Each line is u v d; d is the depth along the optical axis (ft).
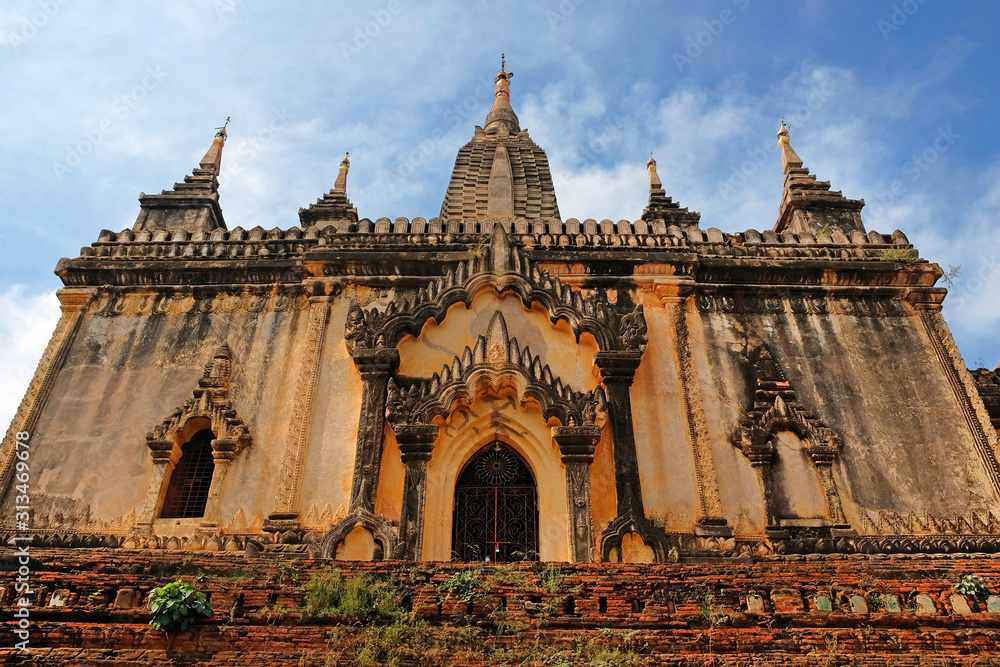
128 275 63.16
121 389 58.08
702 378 58.13
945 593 38.86
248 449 55.16
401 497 51.13
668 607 37.27
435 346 57.00
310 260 61.77
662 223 66.44
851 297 62.90
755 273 63.10
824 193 71.36
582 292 61.67
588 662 34.32
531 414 53.57
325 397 56.24
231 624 36.17
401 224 65.77
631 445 52.49
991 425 56.49
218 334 60.59
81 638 35.29
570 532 48.55
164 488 53.98
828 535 51.62
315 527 50.90
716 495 52.75
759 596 37.99
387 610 36.50
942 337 60.39
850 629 36.94
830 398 57.41
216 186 74.02
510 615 36.65
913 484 53.78
